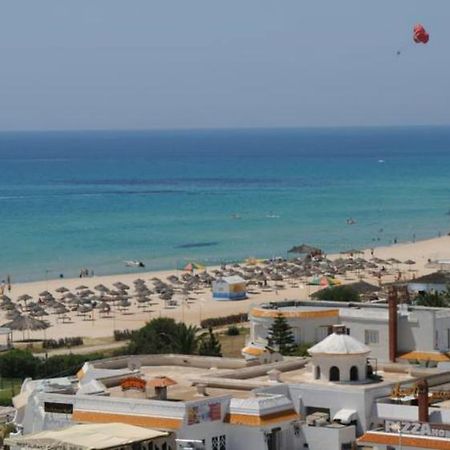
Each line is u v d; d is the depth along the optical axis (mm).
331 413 102938
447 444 91250
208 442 96562
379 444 94062
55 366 183750
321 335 147375
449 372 110938
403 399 102312
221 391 103438
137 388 101438
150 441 92250
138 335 192750
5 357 184250
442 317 141500
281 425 98250
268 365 113625
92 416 98562
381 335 143375
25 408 117375
